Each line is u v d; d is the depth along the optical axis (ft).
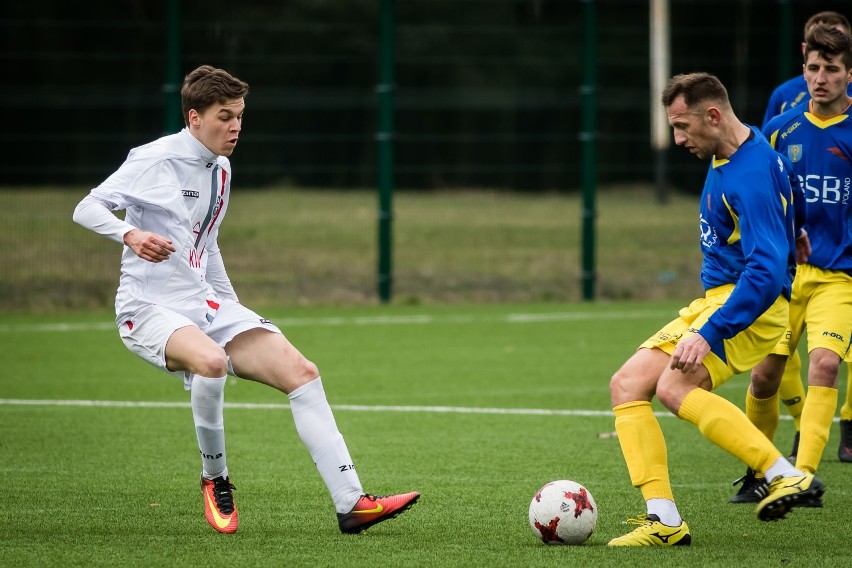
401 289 184.65
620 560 50.90
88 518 60.18
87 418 92.68
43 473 72.28
